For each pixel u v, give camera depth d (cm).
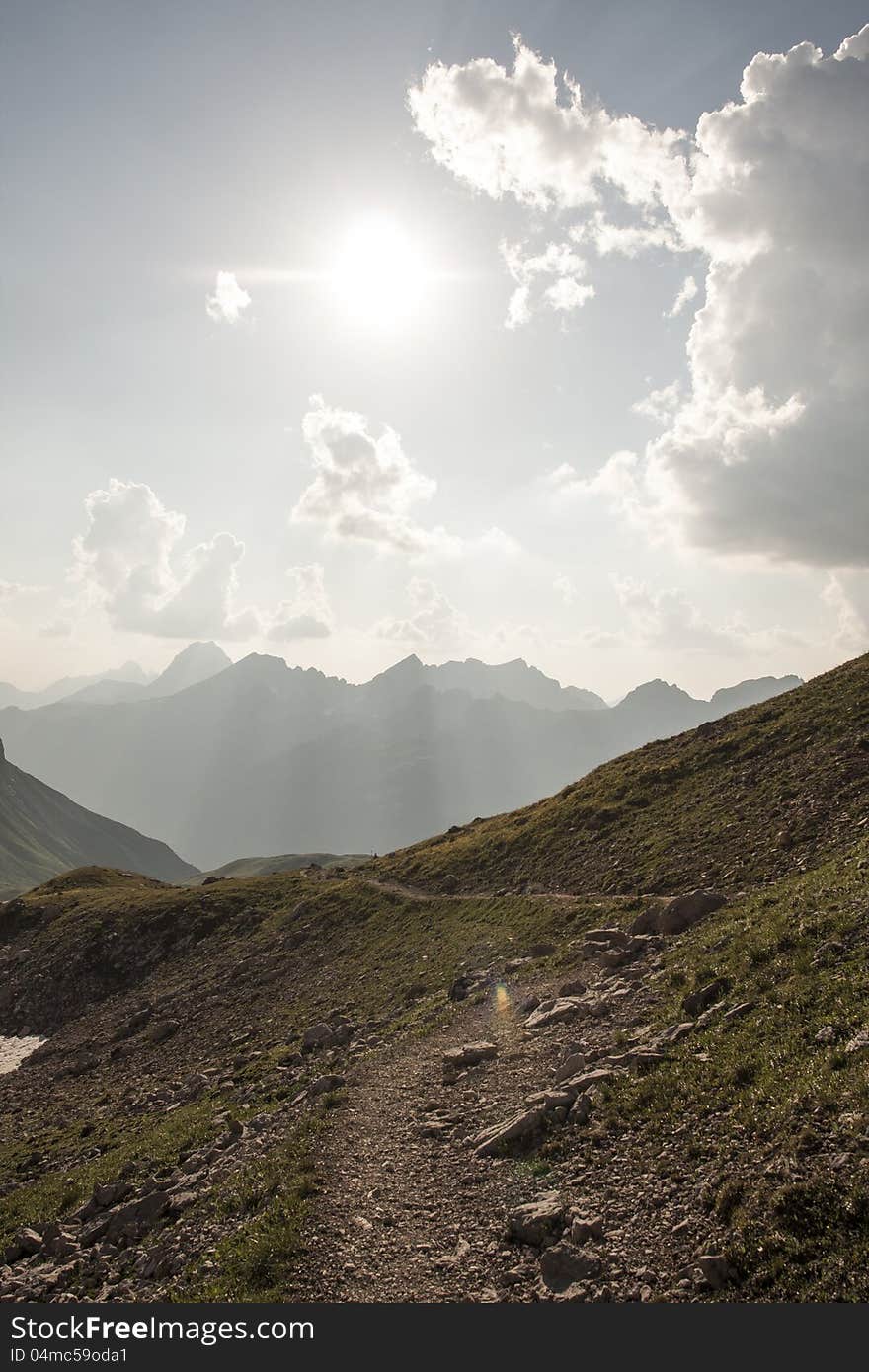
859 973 1947
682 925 3447
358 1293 1441
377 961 5556
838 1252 1162
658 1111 1798
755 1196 1340
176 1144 3009
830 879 2830
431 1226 1648
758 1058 1800
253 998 5931
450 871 7369
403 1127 2289
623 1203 1507
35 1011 8000
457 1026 3312
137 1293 1750
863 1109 1408
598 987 3022
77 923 9650
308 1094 2989
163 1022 6050
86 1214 2517
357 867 10325
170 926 8794
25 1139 4234
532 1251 1464
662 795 6350
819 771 5059
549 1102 2039
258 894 9344
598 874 5369
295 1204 1852
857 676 6644
